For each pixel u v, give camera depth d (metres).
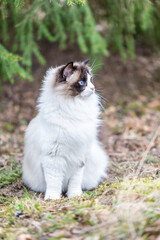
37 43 3.57
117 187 1.72
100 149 1.98
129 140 2.45
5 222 1.61
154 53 3.77
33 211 1.66
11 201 1.79
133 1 2.48
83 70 1.80
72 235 1.48
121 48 2.89
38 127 1.81
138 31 3.26
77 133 1.77
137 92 3.22
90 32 2.58
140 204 1.55
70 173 1.84
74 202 1.70
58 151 1.77
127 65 3.54
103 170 1.96
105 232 1.46
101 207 1.60
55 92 1.77
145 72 3.51
